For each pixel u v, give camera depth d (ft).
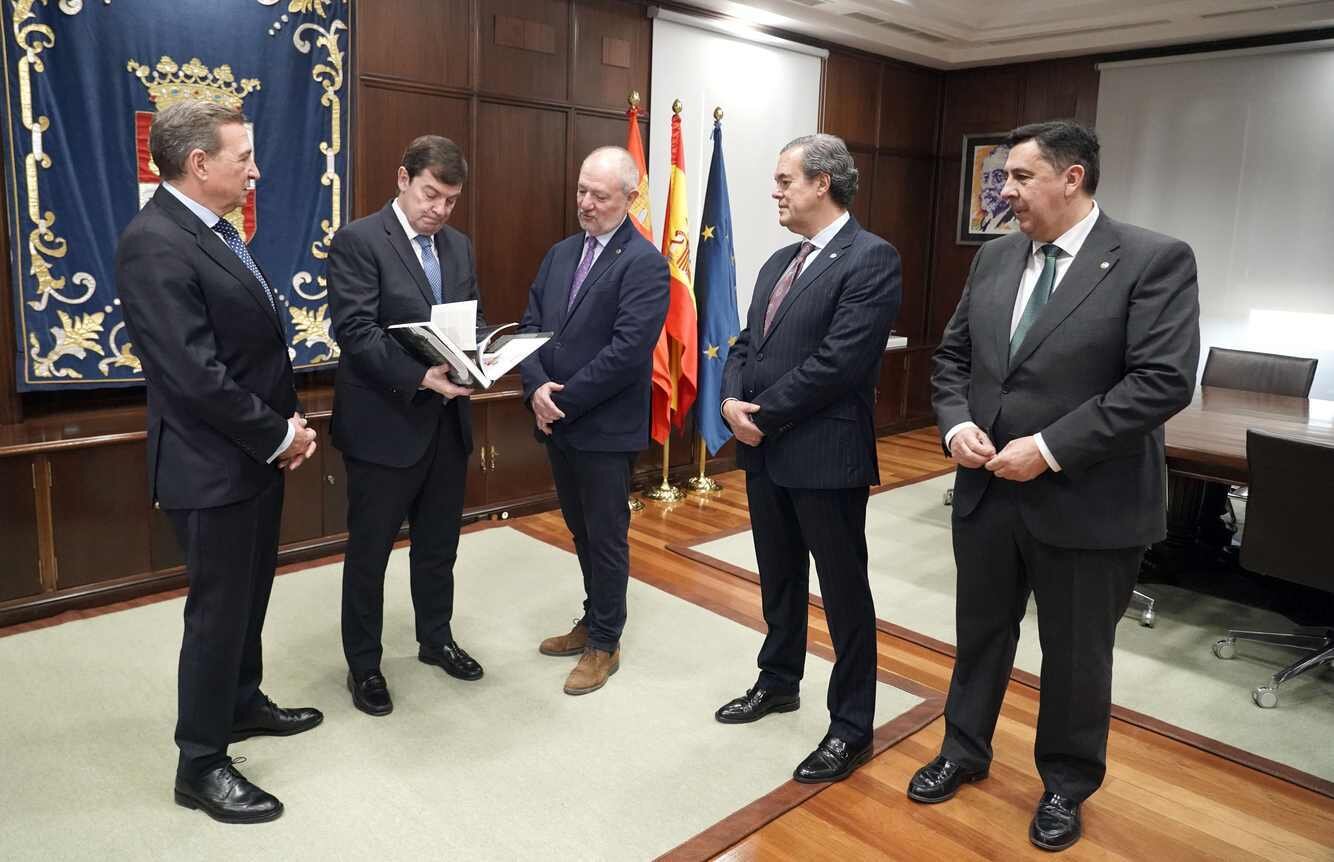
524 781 7.64
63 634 10.12
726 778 7.77
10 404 11.21
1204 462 10.68
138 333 6.31
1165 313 6.30
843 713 7.93
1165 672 10.22
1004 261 7.25
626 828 7.05
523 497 15.26
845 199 7.53
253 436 6.64
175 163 6.36
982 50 21.50
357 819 7.06
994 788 7.77
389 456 8.28
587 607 10.14
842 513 7.56
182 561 11.53
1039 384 6.71
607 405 8.96
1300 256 19.27
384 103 13.80
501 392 14.57
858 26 19.38
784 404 7.34
